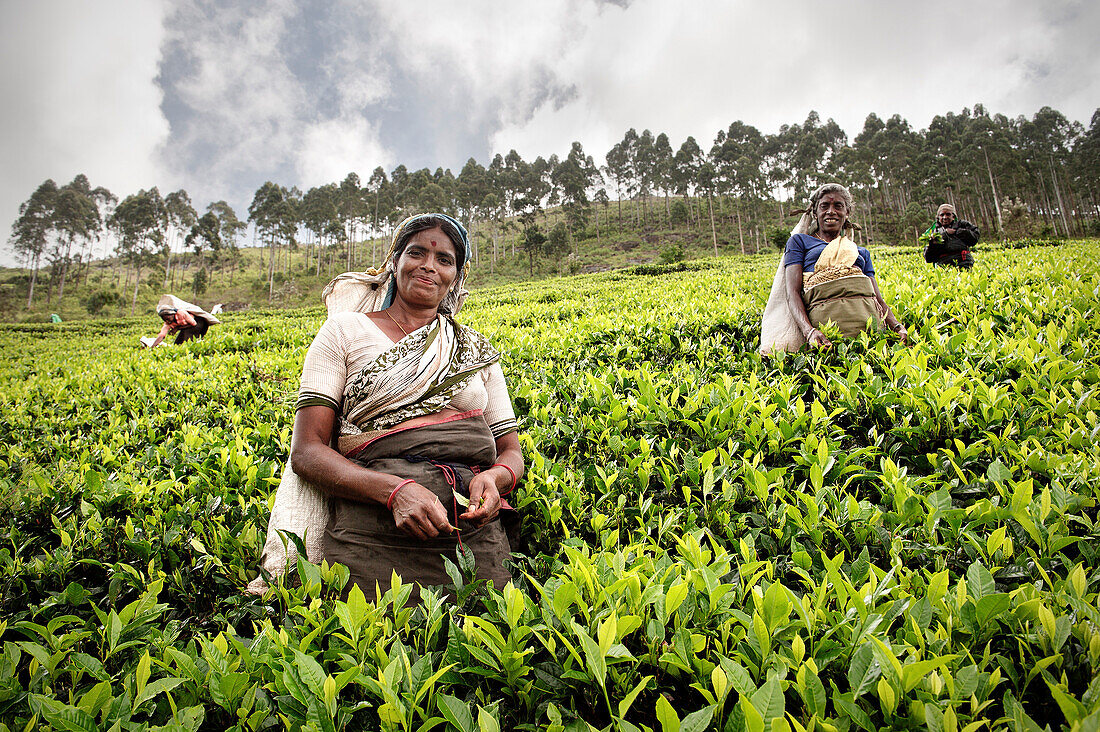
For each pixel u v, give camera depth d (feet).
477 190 294.66
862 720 2.93
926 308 13.48
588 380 10.19
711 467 6.11
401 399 6.00
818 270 11.95
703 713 2.91
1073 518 4.76
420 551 5.29
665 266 109.60
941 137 268.41
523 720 3.69
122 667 4.33
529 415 9.97
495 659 3.72
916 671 2.98
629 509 6.09
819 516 5.21
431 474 5.62
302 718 3.37
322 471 5.52
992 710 3.41
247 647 4.19
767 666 3.41
